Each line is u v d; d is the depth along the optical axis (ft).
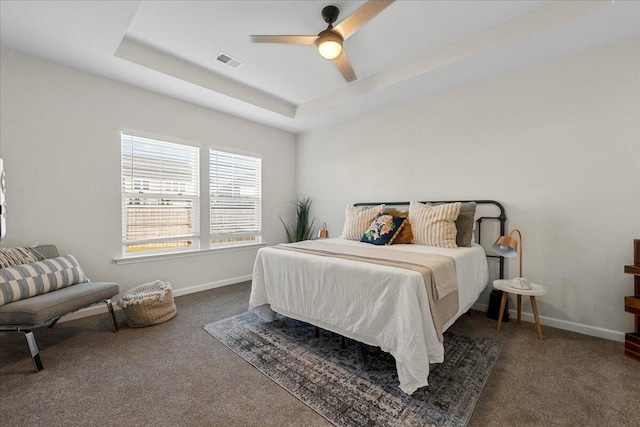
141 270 10.42
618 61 7.31
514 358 6.45
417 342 4.98
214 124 12.48
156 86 10.02
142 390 5.35
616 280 7.41
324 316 6.68
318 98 12.39
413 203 10.24
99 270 9.43
